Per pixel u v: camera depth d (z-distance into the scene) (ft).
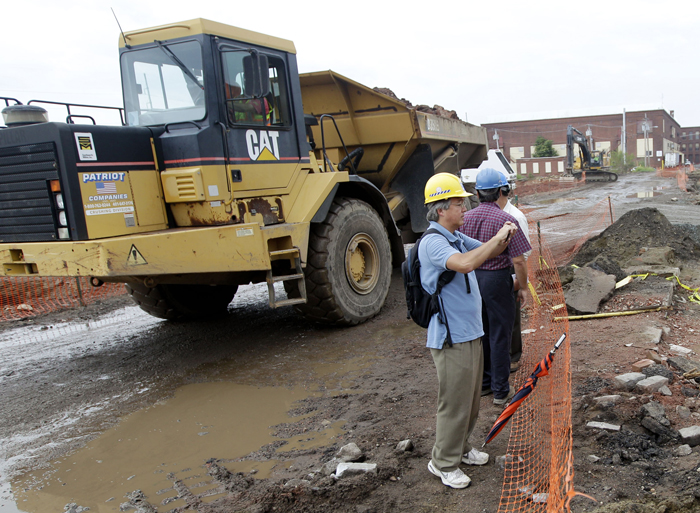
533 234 38.78
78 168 15.49
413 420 12.93
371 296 22.17
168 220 17.90
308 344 20.03
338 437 12.51
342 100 26.58
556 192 97.30
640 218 28.19
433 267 9.71
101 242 14.65
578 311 19.21
